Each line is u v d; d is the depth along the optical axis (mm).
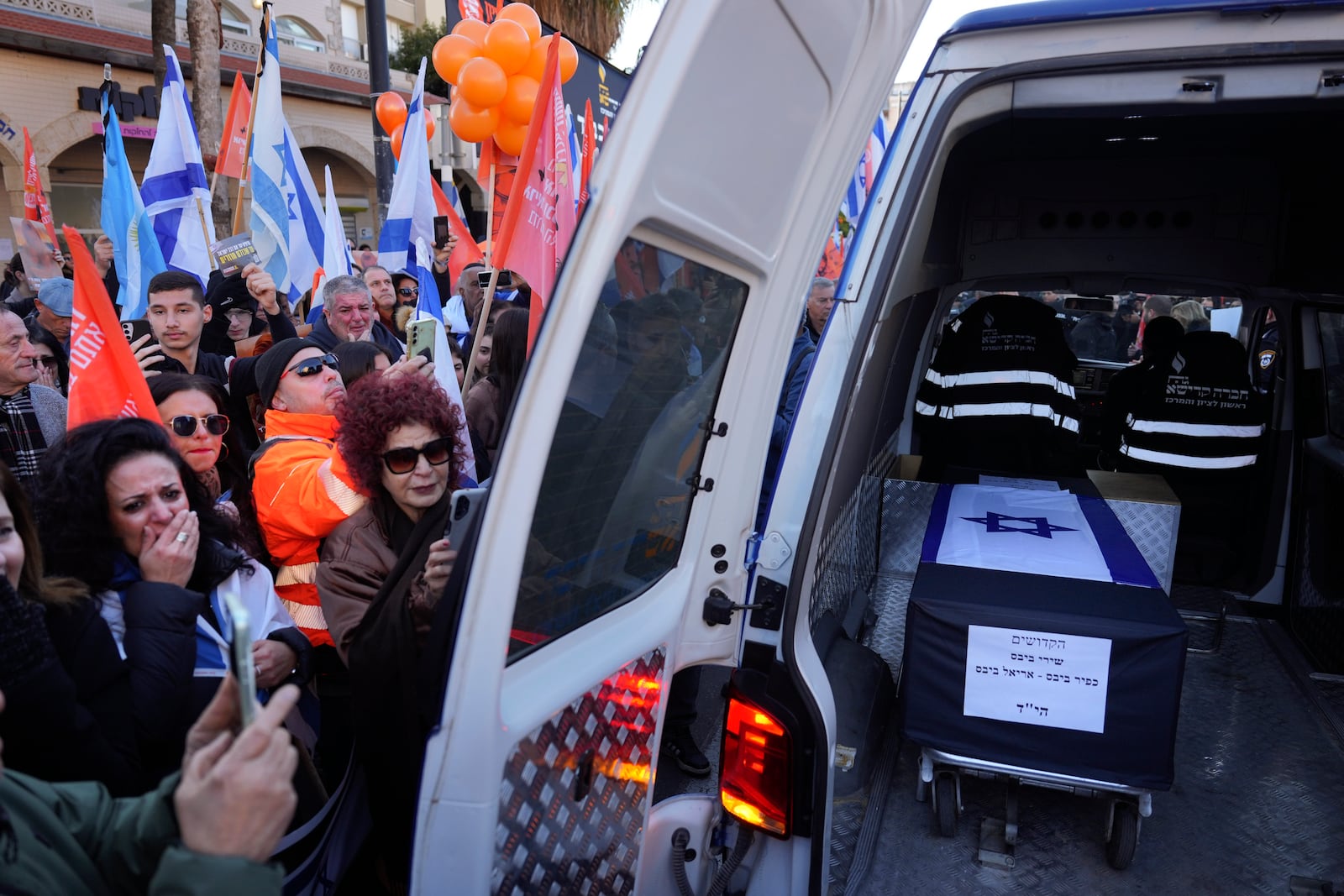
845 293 1795
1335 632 2947
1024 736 2033
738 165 1513
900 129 1842
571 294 1196
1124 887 2021
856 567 2688
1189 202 3293
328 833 1945
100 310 2242
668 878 1863
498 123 4988
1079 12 1735
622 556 1641
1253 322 3811
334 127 20391
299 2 19797
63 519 1717
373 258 7984
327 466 2260
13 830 1025
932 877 2037
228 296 4465
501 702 1274
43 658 1384
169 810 1091
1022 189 3387
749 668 1771
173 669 1717
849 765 2100
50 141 14930
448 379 3023
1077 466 3398
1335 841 2174
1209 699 2793
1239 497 3568
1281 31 1679
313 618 2324
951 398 3369
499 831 1261
